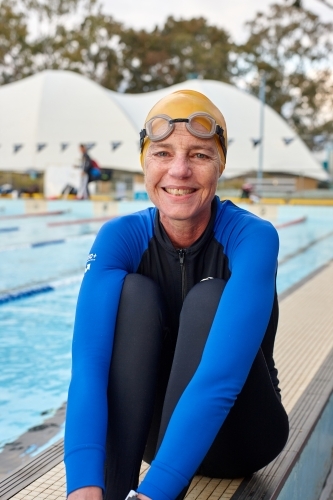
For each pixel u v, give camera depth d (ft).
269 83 141.59
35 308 16.93
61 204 59.93
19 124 93.30
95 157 90.53
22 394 10.12
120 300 4.47
